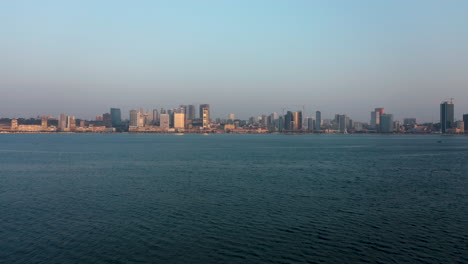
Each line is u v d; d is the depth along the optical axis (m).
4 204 52.31
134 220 43.84
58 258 32.28
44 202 53.66
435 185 70.06
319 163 113.94
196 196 58.09
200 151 171.88
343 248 34.97
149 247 35.00
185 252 33.81
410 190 64.31
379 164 111.44
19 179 76.88
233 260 32.16
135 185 68.88
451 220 44.28
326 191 62.81
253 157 137.00
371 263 31.66
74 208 49.84
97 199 55.75
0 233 38.81
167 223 42.56
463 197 58.06
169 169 95.81
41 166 102.75
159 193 60.62
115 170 93.44
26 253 33.38
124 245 35.44
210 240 36.91
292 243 36.22
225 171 91.62
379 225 42.12
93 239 37.06
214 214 46.59
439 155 151.12
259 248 34.91
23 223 42.47
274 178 78.75
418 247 35.28
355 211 48.41
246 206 51.06
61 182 72.69
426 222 43.38
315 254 33.56
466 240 37.25
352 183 72.00
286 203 53.00
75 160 121.75
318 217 45.34
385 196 58.56
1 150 172.88
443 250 34.56
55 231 39.56
